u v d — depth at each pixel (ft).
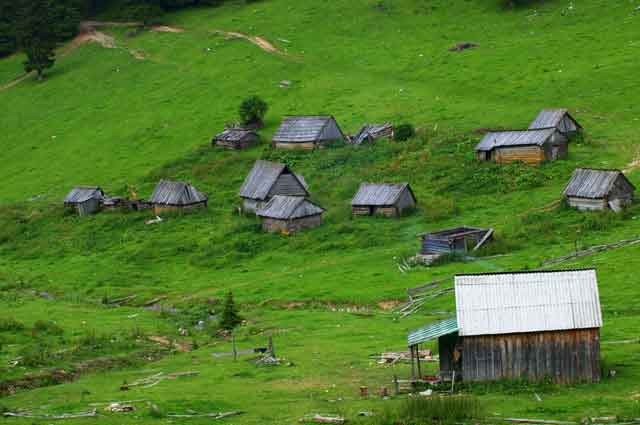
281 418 355.36
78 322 577.43
